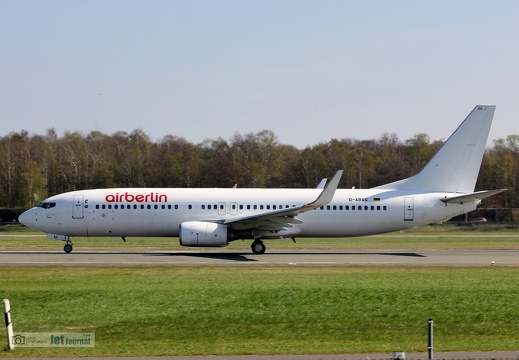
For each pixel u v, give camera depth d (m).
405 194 100.19
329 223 98.38
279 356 37.69
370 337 43.28
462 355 38.16
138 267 76.25
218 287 60.28
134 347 40.41
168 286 60.97
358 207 98.94
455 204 100.38
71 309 50.59
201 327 45.44
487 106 100.62
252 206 96.94
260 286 60.97
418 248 111.81
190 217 96.31
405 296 55.91
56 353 38.84
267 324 46.28
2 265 77.12
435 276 70.12
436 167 101.25
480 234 159.62
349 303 52.84
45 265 77.50
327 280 65.94
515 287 61.59
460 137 101.06
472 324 46.91
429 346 36.28
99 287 60.47
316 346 40.50
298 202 97.62
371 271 74.38
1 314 49.25
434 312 50.00
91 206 96.25
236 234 95.62
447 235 155.25
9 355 38.41
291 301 53.41
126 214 96.25
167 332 44.28
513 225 177.62
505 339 43.22
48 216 96.12
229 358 37.25
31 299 54.16
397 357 32.03
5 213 185.00
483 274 72.12
